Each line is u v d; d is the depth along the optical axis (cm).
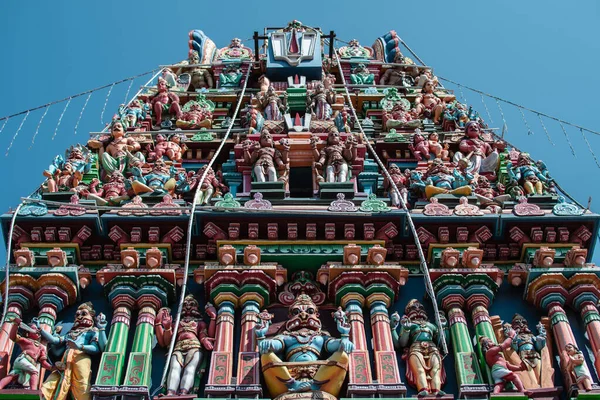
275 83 2627
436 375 1537
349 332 1556
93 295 1706
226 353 1553
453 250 1722
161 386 1506
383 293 1669
